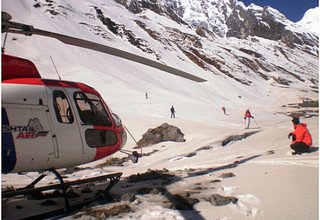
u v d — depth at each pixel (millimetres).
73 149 7504
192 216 6039
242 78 154375
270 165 9703
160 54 143625
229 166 10914
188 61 152125
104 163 17812
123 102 55844
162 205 6754
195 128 31141
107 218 6168
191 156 17359
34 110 6957
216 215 6020
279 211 5926
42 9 129375
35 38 99062
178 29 199375
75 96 7789
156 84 99562
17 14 115750
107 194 7605
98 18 154500
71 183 7230
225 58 176250
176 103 61562
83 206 7145
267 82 168125
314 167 8602
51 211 6691
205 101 97875
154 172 10453
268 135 19203
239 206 6387
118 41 140125
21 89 6926
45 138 7039
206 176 9523
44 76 73625
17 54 88188
